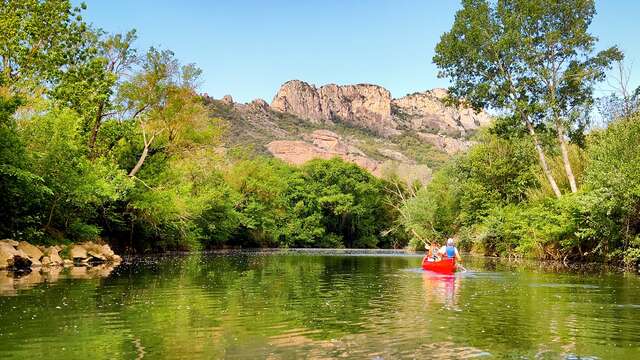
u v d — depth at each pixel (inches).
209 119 1563.7
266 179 2856.8
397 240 3882.9
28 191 975.6
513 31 1453.0
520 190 1803.6
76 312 452.8
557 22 1478.8
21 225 1010.1
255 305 509.4
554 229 1310.3
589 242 1310.3
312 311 475.8
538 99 1515.7
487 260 1476.4
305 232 3405.5
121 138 1435.8
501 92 1494.8
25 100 980.6
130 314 446.3
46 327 387.5
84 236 1184.2
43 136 1015.6
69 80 1270.9
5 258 847.1
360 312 472.4
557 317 453.1
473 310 488.7
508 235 1651.1
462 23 1524.4
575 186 1412.4
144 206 1362.0
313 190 3587.6
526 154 1784.0
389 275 899.4
